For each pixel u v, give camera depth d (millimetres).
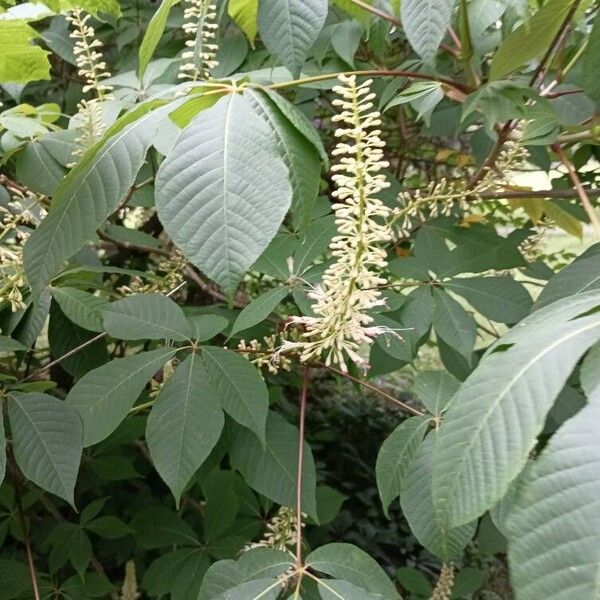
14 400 609
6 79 786
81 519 1040
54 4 792
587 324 362
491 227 990
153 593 948
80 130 816
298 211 508
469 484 355
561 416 663
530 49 648
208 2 654
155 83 952
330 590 502
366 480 1964
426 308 766
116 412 620
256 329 834
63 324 821
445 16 513
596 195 873
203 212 449
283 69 856
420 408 2154
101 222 494
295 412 1674
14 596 895
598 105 708
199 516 1356
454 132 975
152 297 698
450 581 867
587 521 290
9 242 858
